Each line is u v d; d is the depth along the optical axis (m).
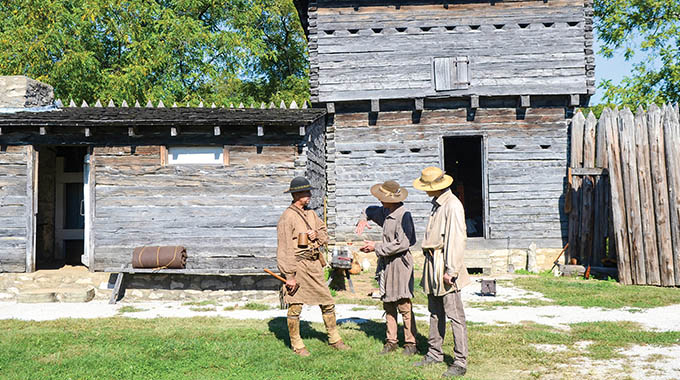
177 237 10.58
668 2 23.83
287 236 6.14
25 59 22.91
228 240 10.57
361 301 9.91
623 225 12.50
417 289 11.14
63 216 13.98
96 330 7.33
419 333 7.00
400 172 14.97
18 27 23.09
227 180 10.66
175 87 25.05
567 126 14.76
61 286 10.42
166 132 10.67
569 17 14.66
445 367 5.56
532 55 14.61
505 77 14.60
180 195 10.64
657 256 12.09
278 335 6.96
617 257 12.45
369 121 15.09
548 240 14.59
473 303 9.78
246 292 10.36
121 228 10.59
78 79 24.06
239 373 5.40
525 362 5.76
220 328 7.42
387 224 6.04
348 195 14.98
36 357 5.99
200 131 10.69
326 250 14.25
